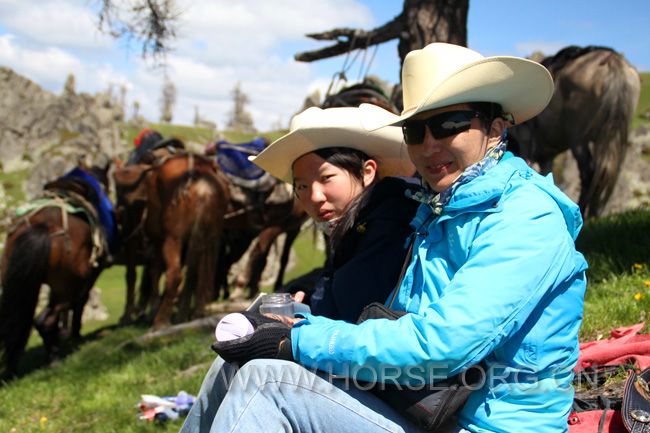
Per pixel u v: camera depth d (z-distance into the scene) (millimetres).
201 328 8711
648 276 5168
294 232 12969
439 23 8258
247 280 11672
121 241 10844
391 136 2904
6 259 8227
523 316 2029
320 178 2865
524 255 2023
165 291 9227
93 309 28109
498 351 2168
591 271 5906
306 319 2285
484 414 2156
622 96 9344
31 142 67438
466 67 2154
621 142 9430
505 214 2096
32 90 70938
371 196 2746
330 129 2805
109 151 69375
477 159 2268
